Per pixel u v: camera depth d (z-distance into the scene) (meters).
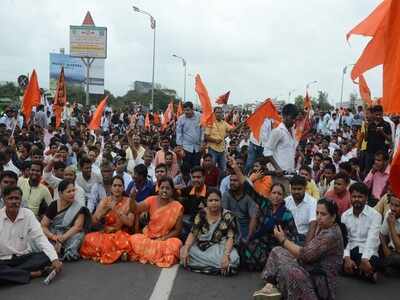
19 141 12.22
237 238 6.17
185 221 6.89
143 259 6.32
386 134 9.63
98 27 40.41
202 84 10.58
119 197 6.84
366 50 5.02
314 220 5.95
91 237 6.49
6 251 5.67
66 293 5.23
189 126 11.07
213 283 5.63
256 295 4.82
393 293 5.46
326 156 11.37
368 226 5.93
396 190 3.93
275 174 7.49
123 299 5.10
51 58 49.94
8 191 5.62
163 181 6.68
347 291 5.49
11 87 42.94
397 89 3.96
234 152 12.02
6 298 5.06
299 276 4.72
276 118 8.85
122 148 12.18
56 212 6.57
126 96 67.00
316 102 48.97
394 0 4.15
